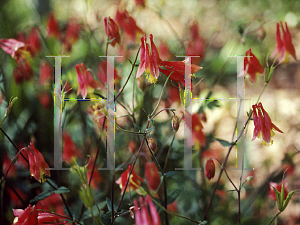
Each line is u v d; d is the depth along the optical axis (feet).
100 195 7.22
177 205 7.61
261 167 10.09
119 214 4.86
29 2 9.18
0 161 6.83
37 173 4.62
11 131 7.33
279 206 4.40
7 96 7.52
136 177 5.39
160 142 7.60
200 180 8.07
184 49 8.80
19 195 6.33
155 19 11.82
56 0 10.71
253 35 10.52
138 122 7.57
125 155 8.05
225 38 12.14
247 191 8.63
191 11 15.67
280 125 12.23
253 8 17.15
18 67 7.74
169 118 8.01
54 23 9.02
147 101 7.92
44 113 7.97
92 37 9.03
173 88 8.00
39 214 4.60
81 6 10.46
